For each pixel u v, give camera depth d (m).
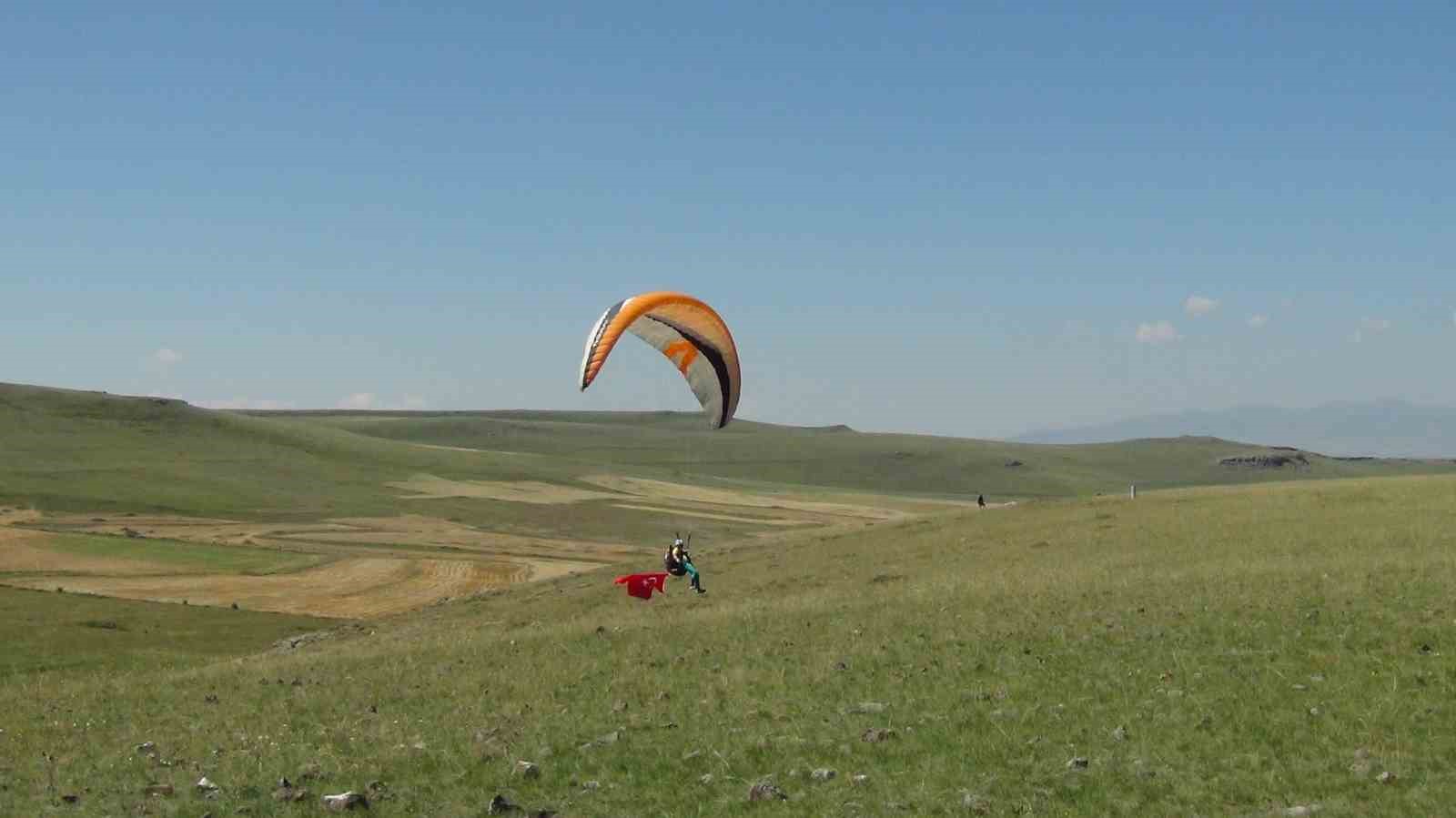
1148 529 48.12
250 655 45.16
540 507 184.38
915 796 14.53
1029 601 28.55
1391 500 49.94
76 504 148.38
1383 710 16.59
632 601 43.62
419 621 51.22
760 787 14.98
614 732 18.27
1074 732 16.66
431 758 17.25
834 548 56.66
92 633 51.47
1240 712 16.95
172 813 15.32
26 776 17.75
